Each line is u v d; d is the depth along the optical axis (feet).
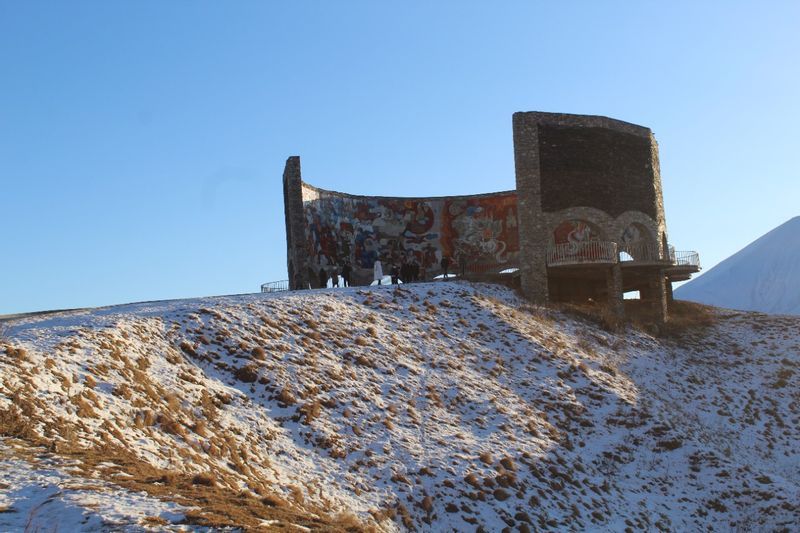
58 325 94.02
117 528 44.62
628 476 105.70
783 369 158.92
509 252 196.03
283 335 109.60
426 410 104.27
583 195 173.17
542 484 94.48
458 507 83.61
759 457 124.26
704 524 97.66
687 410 134.72
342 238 185.88
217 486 59.36
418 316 135.13
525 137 171.22
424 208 199.41
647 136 186.60
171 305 114.01
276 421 88.53
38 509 47.03
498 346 132.98
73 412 67.36
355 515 74.90
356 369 108.17
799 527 95.81
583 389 126.31
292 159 172.45
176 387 85.40
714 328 180.75
